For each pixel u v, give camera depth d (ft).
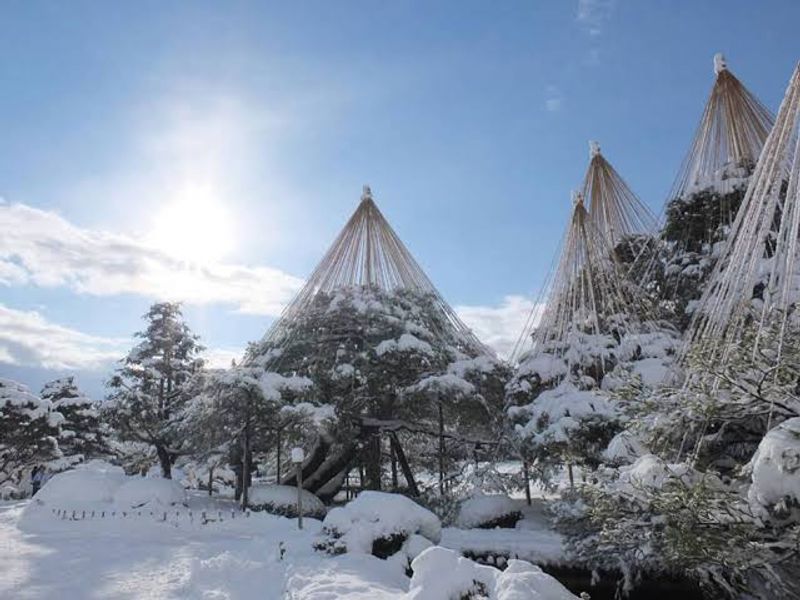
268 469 107.04
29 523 46.50
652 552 21.86
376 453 63.10
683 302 55.98
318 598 23.90
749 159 46.85
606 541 22.53
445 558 20.92
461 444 63.46
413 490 59.16
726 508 17.81
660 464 20.59
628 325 51.37
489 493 51.62
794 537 15.76
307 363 63.67
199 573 29.96
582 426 41.93
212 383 57.52
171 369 83.56
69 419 115.34
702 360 19.61
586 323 54.44
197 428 60.18
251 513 50.16
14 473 96.43
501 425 57.41
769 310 19.27
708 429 23.70
